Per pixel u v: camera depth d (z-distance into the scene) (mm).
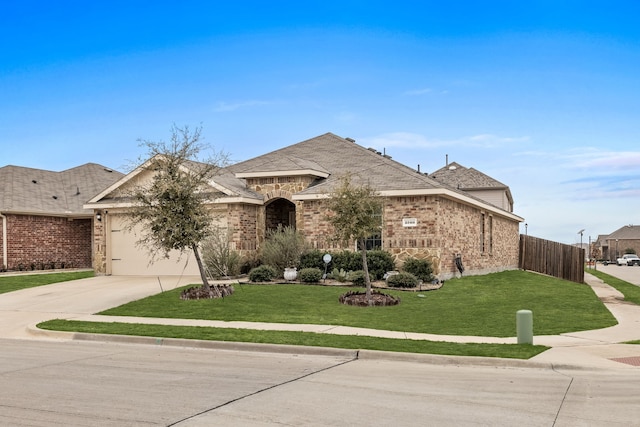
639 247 103188
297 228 25375
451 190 24172
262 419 7004
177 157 18875
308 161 27672
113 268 26797
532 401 7953
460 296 20094
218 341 12352
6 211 29703
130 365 10359
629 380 9352
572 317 16484
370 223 18109
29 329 14359
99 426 6691
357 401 7895
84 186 35312
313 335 12938
